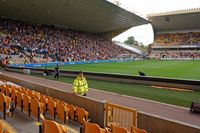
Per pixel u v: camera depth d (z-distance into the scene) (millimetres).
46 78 25219
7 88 12125
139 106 12516
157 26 77688
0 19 54188
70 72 26922
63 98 11570
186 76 26219
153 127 7223
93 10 49438
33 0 40438
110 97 14906
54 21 60125
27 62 41125
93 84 20891
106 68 38812
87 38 73500
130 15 56969
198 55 71750
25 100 9625
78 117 8883
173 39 79312
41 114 9047
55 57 49531
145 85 20172
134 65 45875
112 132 6273
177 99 14531
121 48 81562
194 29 76375
